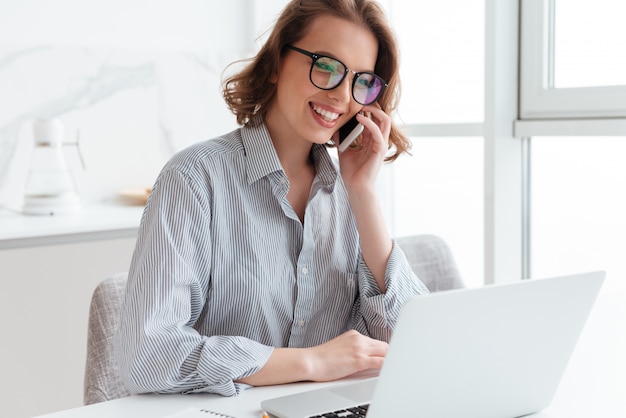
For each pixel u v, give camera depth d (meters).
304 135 1.33
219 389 1.12
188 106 3.09
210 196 1.30
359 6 1.32
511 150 2.48
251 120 1.38
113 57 2.92
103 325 1.38
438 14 2.84
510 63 2.44
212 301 1.32
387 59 1.40
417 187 2.96
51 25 2.79
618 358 1.31
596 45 2.29
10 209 2.72
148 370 1.14
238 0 3.19
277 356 1.18
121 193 2.86
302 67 1.31
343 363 1.19
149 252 1.22
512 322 0.98
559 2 2.37
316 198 1.41
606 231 2.35
